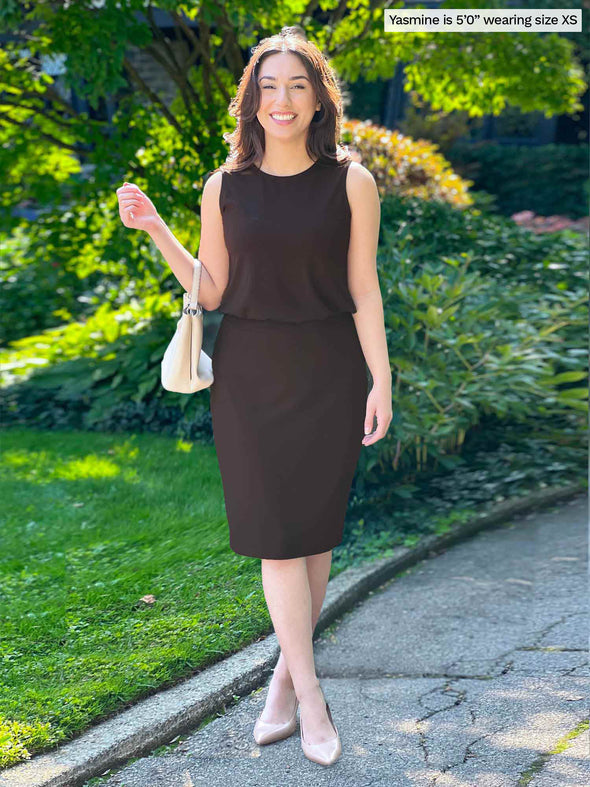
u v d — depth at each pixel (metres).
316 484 2.38
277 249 2.23
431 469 4.92
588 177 14.83
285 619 2.41
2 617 3.16
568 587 3.48
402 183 8.75
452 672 2.86
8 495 4.54
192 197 6.18
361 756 2.39
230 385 2.36
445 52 6.76
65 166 6.94
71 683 2.68
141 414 5.94
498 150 15.10
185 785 2.29
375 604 3.41
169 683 2.71
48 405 6.31
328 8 6.53
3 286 8.31
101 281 8.20
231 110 2.34
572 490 4.67
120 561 3.67
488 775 2.28
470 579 3.62
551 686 2.73
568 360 5.13
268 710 2.51
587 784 2.22
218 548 3.75
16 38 6.22
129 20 5.34
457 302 5.02
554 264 6.84
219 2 5.11
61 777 2.25
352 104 15.05
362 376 2.43
